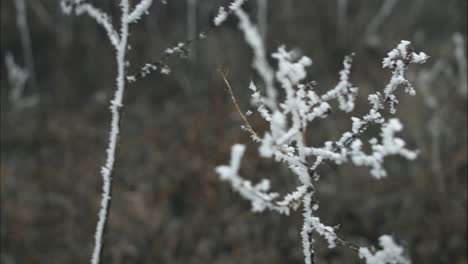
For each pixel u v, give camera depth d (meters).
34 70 7.30
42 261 4.87
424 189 5.09
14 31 7.30
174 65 6.95
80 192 5.57
